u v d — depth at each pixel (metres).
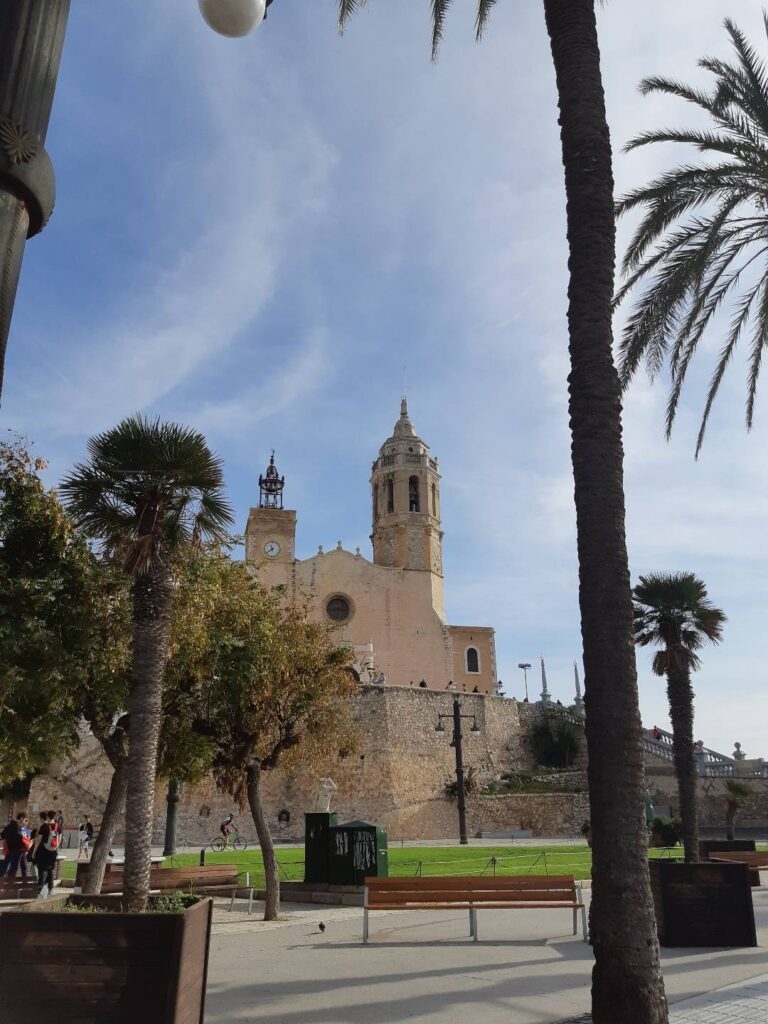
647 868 6.23
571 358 7.54
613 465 7.17
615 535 6.98
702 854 20.97
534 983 8.62
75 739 15.84
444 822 47.16
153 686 9.97
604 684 6.61
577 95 8.02
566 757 55.34
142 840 8.98
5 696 12.14
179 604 14.20
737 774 49.22
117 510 11.23
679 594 17.67
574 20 8.24
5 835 18.38
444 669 62.00
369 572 63.53
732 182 14.26
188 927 6.11
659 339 15.39
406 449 71.12
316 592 61.97
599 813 6.35
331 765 45.78
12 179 2.26
